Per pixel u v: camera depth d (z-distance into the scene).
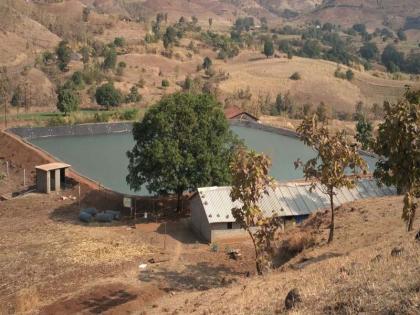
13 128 95.31
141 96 134.38
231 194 35.75
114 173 74.88
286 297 22.14
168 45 185.00
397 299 18.22
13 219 56.44
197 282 38.81
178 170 55.97
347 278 22.50
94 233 50.69
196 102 59.12
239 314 23.25
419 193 29.89
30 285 38.97
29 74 136.25
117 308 33.34
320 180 37.84
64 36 185.50
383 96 171.12
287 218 50.12
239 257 44.22
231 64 190.12
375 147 30.69
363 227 39.75
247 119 115.06
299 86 166.38
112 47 170.62
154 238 50.12
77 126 101.75
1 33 156.75
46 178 64.88
